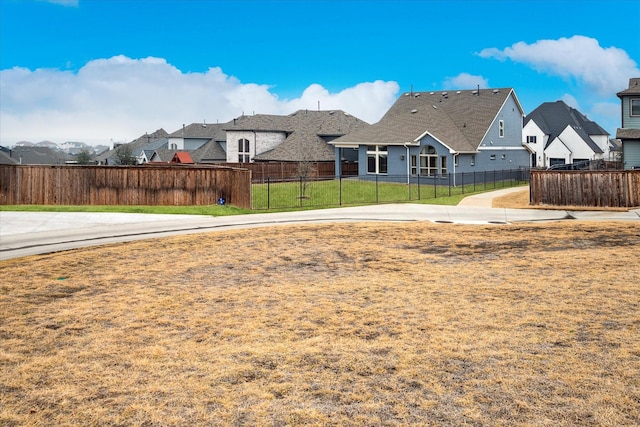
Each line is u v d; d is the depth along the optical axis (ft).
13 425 19.52
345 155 177.68
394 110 174.50
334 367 24.21
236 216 83.10
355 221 76.28
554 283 38.42
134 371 24.21
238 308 33.81
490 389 21.62
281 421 19.49
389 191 125.49
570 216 79.87
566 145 231.50
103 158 334.03
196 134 263.29
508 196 110.32
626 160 120.98
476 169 149.79
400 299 35.22
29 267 46.78
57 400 21.47
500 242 56.90
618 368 23.27
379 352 25.90
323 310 33.04
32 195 100.12
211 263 47.98
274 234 64.13
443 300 34.73
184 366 24.68
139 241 60.03
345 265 46.55
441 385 22.09
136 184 100.07
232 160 197.06
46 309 34.01
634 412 19.49
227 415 20.04
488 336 27.73
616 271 41.70
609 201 89.30
